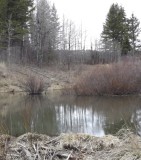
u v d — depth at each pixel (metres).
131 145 5.60
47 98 23.73
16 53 41.47
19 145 6.23
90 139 6.97
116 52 48.62
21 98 23.70
